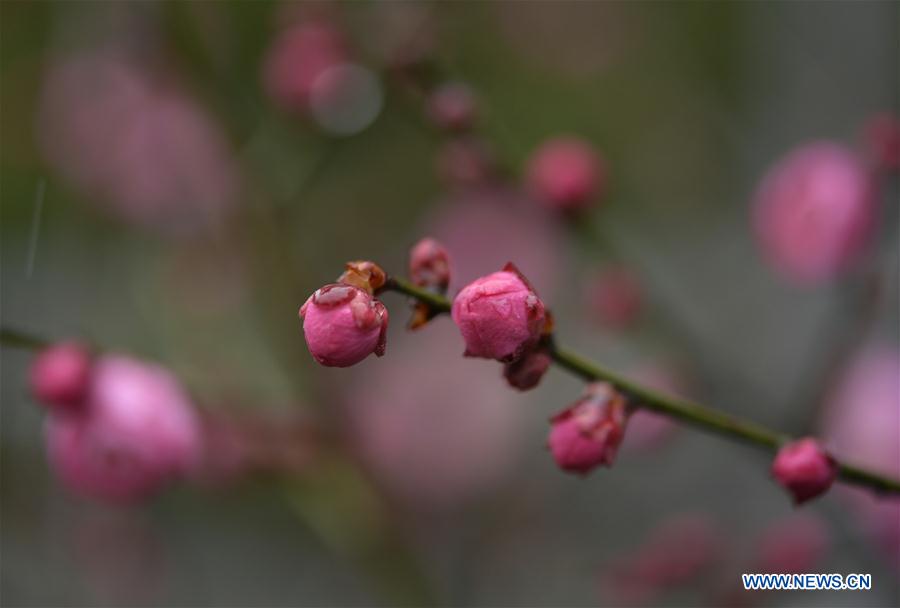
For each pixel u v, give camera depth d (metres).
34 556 0.53
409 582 0.46
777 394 0.52
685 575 0.46
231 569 0.55
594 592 0.50
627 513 0.54
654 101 0.66
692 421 0.33
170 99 0.52
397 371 0.55
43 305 0.58
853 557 0.41
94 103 0.54
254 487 0.50
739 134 0.63
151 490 0.38
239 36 0.52
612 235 0.42
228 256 0.52
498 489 0.53
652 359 0.43
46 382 0.37
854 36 0.53
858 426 0.41
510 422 0.54
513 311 0.31
